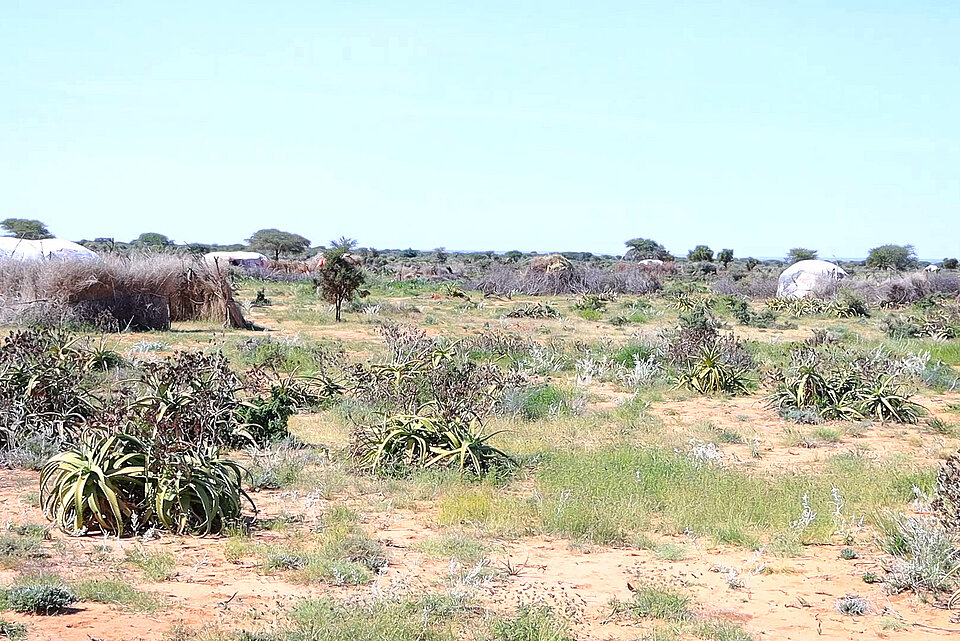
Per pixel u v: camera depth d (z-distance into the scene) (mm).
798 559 8703
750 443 15016
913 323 36125
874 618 7082
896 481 11617
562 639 6293
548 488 10969
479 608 6910
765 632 6730
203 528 8883
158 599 6816
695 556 8766
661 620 6871
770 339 30312
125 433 9289
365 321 34562
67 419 12414
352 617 6387
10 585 6879
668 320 37625
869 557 8742
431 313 38969
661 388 20047
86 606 6648
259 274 65750
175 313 31688
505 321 36219
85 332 27469
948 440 15617
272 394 16328
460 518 9672
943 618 7109
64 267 29906
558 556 8664
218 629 6172
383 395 16719
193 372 13062
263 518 9562
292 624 6340
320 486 10977
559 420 15867
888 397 17391
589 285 58000
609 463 12492
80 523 8625
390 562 8141
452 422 12555
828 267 53188
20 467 11398
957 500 8391
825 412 17219
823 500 10672
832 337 29500
